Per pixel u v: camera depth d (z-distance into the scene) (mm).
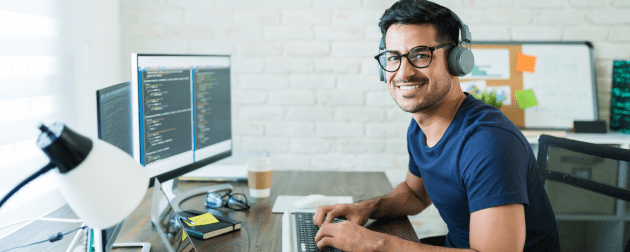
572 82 2289
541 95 2293
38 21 1544
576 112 2289
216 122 1550
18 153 1439
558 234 1081
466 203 998
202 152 1469
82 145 553
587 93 2285
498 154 849
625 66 2211
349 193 1445
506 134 881
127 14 2256
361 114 2342
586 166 1120
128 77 2275
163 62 1242
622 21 2264
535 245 1023
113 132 979
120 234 951
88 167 552
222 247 1006
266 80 2328
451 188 1002
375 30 2281
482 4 2270
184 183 1539
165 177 1268
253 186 1381
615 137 2117
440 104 1010
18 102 1443
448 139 986
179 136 1334
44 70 1576
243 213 1244
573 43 2277
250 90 2338
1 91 1265
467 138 915
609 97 2326
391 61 997
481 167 855
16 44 1348
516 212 827
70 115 1699
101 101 877
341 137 2361
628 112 2207
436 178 1043
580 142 1134
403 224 1175
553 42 2277
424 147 1084
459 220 1069
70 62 1693
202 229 1072
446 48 974
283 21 2285
